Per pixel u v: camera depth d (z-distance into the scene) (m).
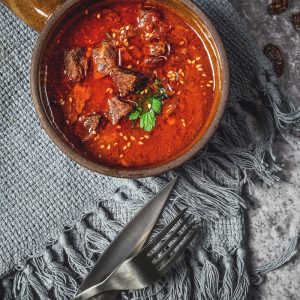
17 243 0.41
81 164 0.36
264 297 0.42
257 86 0.41
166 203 0.40
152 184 0.41
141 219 0.40
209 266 0.41
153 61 0.36
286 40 0.43
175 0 0.36
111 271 0.40
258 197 0.43
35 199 0.42
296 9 0.43
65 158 0.42
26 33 0.41
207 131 0.35
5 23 0.41
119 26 0.37
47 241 0.42
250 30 0.43
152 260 0.38
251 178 0.43
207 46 0.37
